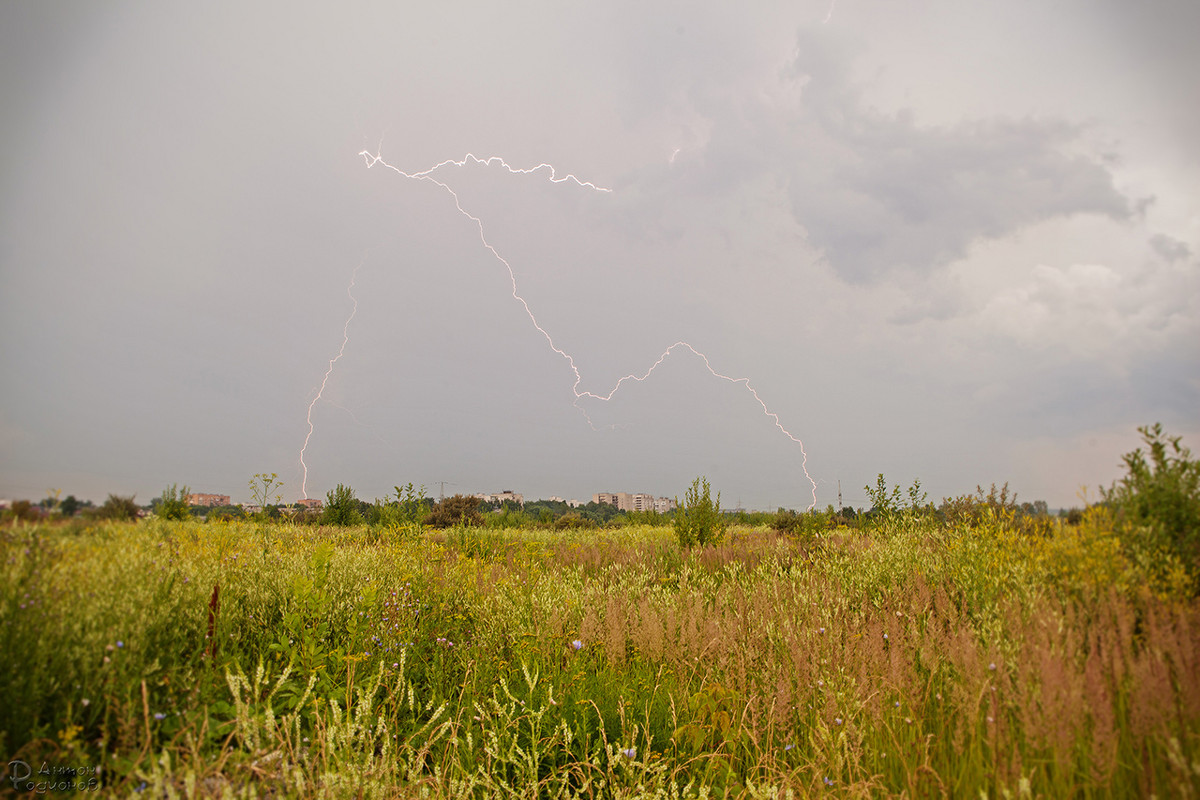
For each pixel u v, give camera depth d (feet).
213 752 8.00
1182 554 11.05
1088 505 12.67
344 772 7.63
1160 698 7.45
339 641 12.66
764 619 14.23
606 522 90.43
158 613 9.56
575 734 9.73
